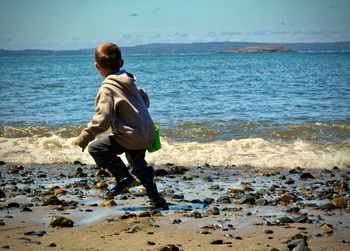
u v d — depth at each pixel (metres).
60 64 104.38
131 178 5.20
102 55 5.04
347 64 71.19
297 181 7.50
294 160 9.10
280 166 8.88
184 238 4.12
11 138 11.89
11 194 6.24
